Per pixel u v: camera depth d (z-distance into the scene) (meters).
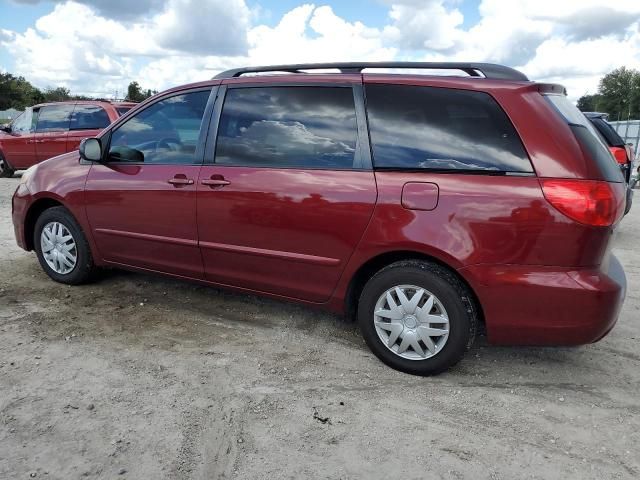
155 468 2.48
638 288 5.35
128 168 4.29
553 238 2.96
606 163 3.16
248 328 4.06
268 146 3.73
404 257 3.39
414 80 3.39
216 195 3.81
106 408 2.93
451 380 3.37
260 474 2.47
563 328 3.04
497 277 3.07
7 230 7.02
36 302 4.40
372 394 3.17
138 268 4.42
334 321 4.23
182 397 3.06
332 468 2.52
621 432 2.87
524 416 3.00
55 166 4.78
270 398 3.09
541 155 3.01
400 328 3.37
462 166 3.17
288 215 3.56
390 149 3.36
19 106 88.62
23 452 2.55
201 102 4.05
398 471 2.52
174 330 3.98
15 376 3.21
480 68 3.33
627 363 3.67
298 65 3.74
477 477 2.50
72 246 4.71
